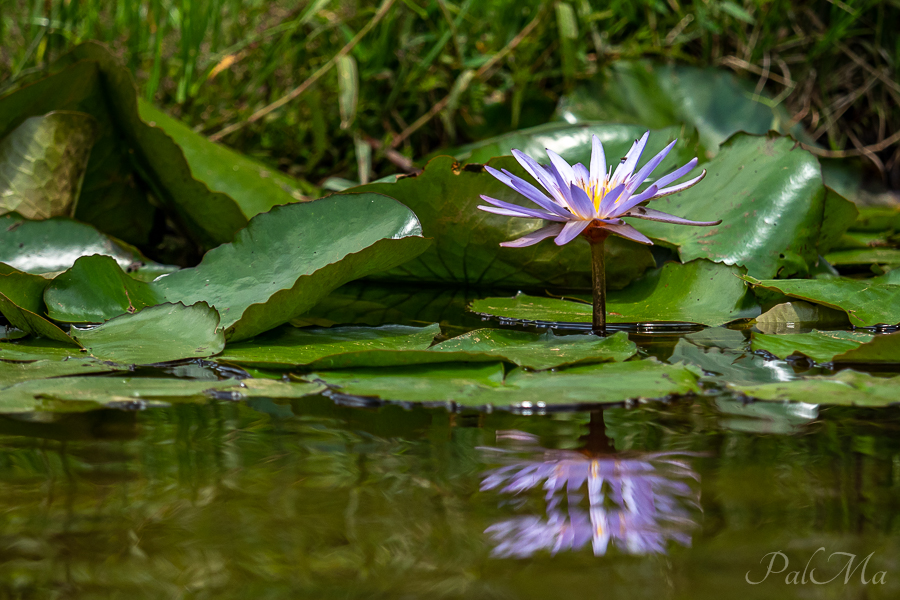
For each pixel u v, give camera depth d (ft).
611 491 6.48
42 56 9.25
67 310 7.15
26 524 6.41
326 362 6.88
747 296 7.29
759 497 6.46
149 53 9.97
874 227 8.85
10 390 6.77
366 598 5.31
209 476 6.51
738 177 7.63
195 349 6.97
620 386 6.78
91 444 6.60
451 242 7.54
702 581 5.52
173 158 7.75
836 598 5.26
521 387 6.79
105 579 5.57
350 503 6.45
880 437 6.62
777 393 6.74
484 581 5.53
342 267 7.06
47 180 7.80
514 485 6.49
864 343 6.91
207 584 5.50
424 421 6.70
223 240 7.98
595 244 7.10
